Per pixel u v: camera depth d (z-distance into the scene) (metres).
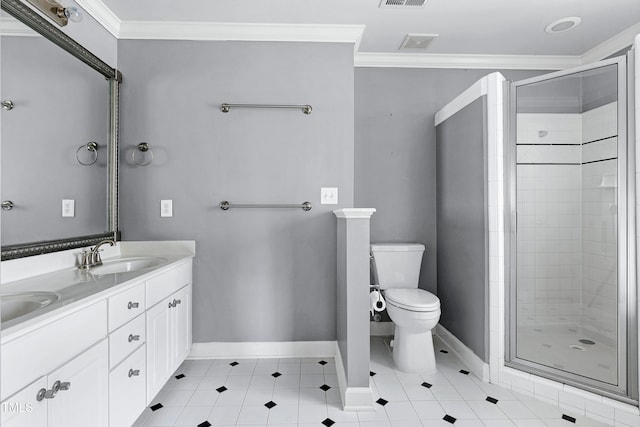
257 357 2.35
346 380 1.79
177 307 1.98
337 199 2.36
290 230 2.35
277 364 2.25
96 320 1.22
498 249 2.01
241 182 2.33
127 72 2.27
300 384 2.00
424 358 2.17
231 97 2.32
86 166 1.93
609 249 1.86
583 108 1.94
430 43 2.61
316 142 2.35
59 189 1.70
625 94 1.68
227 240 2.33
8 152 1.39
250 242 2.34
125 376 1.41
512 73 2.88
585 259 2.00
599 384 1.70
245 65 2.33
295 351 2.36
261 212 2.34
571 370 1.82
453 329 2.54
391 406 1.78
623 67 1.68
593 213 1.97
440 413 1.72
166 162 2.29
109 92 2.17
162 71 2.29
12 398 0.87
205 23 2.25
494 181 2.03
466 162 2.32
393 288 2.56
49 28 1.58
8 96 1.39
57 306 1.02
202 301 2.32
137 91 2.28
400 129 2.86
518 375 1.92
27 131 1.49
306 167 2.35
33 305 1.17
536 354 2.00
